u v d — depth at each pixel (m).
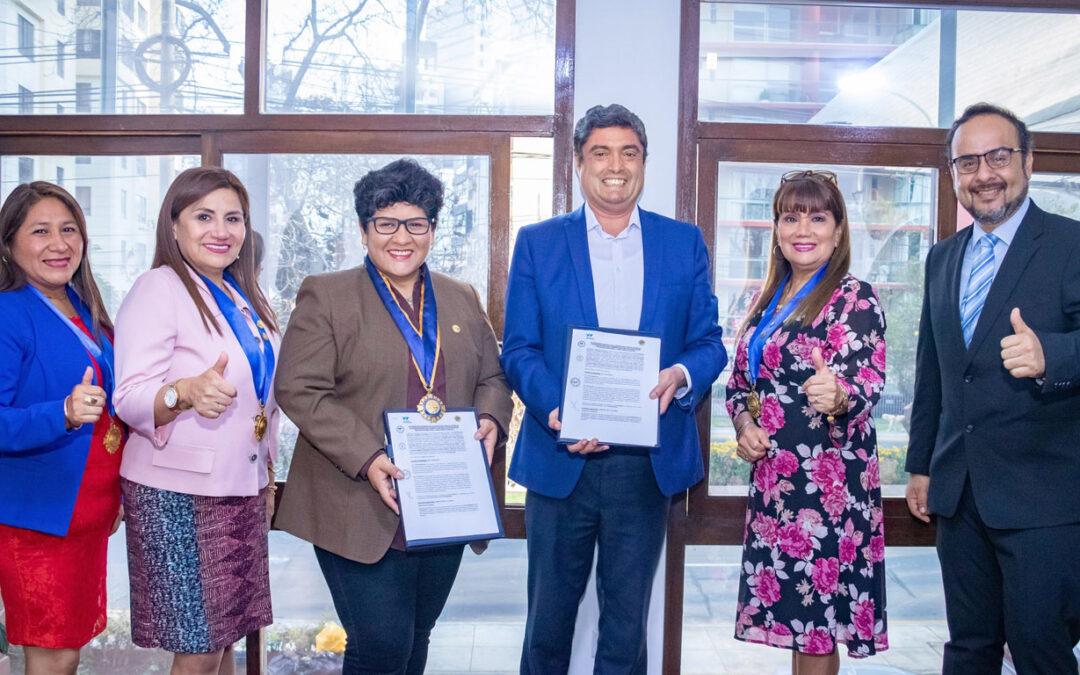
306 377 1.79
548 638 2.03
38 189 1.94
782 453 2.01
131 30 2.53
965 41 2.56
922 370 2.18
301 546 2.56
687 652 2.57
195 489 1.78
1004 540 1.92
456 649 2.58
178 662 1.83
